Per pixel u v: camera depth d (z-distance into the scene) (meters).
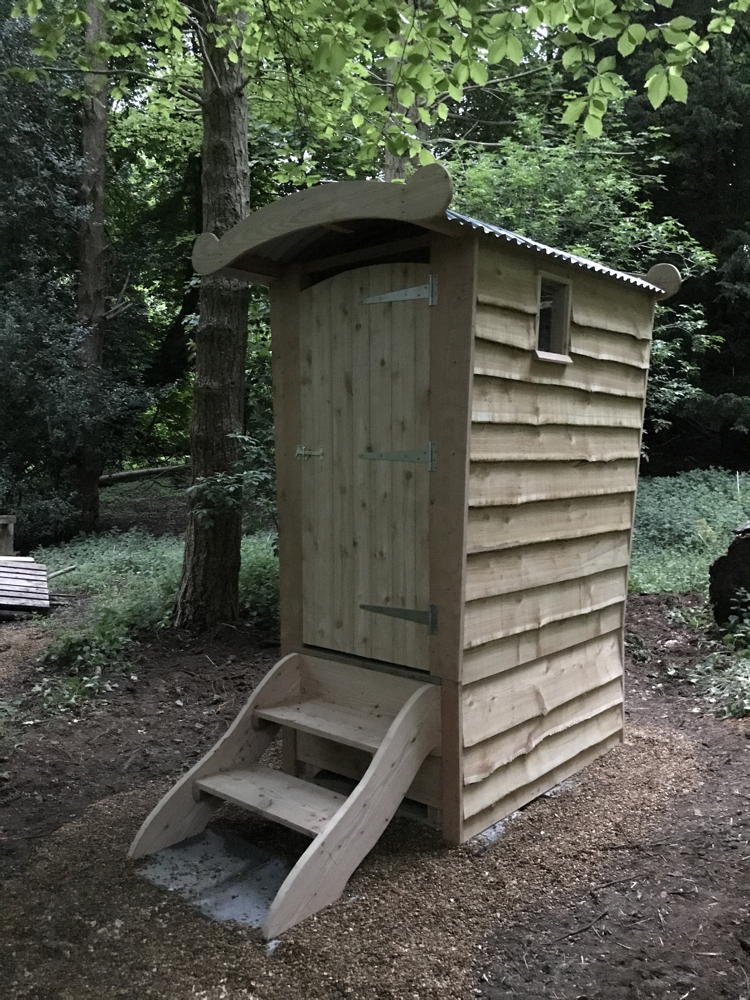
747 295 12.91
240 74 6.61
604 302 4.04
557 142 11.34
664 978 2.59
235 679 5.86
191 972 2.69
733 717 4.88
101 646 6.24
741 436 14.41
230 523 6.75
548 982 2.61
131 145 16.38
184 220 17.41
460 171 9.91
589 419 4.03
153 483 17.47
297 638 4.05
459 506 3.30
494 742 3.61
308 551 3.95
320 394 3.81
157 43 6.93
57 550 11.80
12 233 13.23
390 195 3.11
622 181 10.70
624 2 4.36
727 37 14.02
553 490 3.81
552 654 3.96
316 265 3.80
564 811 3.75
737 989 2.53
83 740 4.85
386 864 3.30
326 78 7.29
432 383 3.35
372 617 3.69
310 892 2.96
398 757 3.29
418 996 2.57
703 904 2.97
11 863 3.41
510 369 3.45
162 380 17.86
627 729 4.77
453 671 3.38
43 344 12.75
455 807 3.42
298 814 3.23
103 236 14.32
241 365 6.84
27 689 5.73
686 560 8.70
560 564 3.93
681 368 11.90
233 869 3.34
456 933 2.88
